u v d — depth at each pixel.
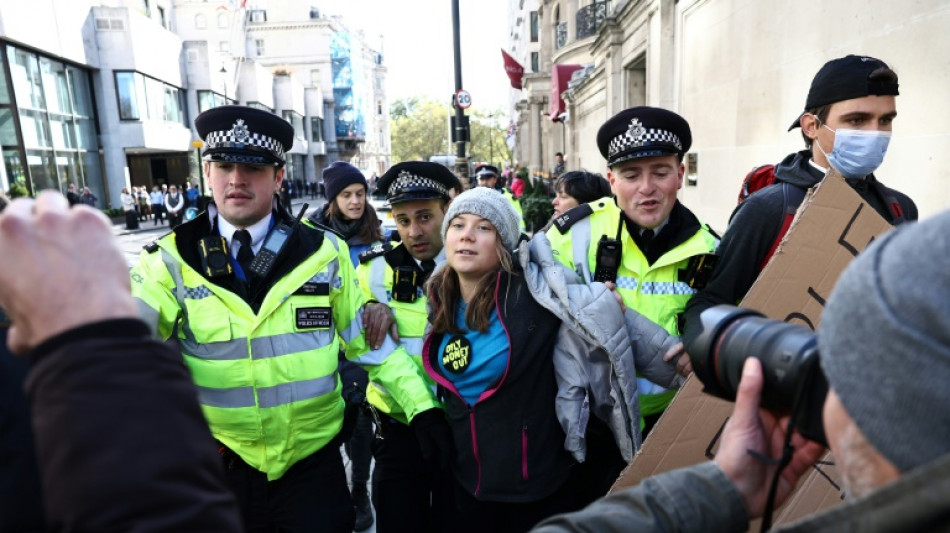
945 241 0.49
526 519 1.90
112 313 0.63
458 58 10.92
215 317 1.89
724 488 0.79
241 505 1.96
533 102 26.95
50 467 0.57
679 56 7.26
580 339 1.82
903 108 3.09
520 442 1.84
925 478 0.45
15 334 0.65
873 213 1.44
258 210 2.00
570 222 2.18
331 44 66.62
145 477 0.57
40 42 20.91
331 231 2.25
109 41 25.48
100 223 0.66
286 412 1.94
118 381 0.59
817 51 4.03
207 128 1.96
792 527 0.55
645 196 1.96
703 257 1.99
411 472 2.35
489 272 1.92
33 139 20.84
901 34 3.10
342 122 68.69
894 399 0.49
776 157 4.69
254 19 64.50
